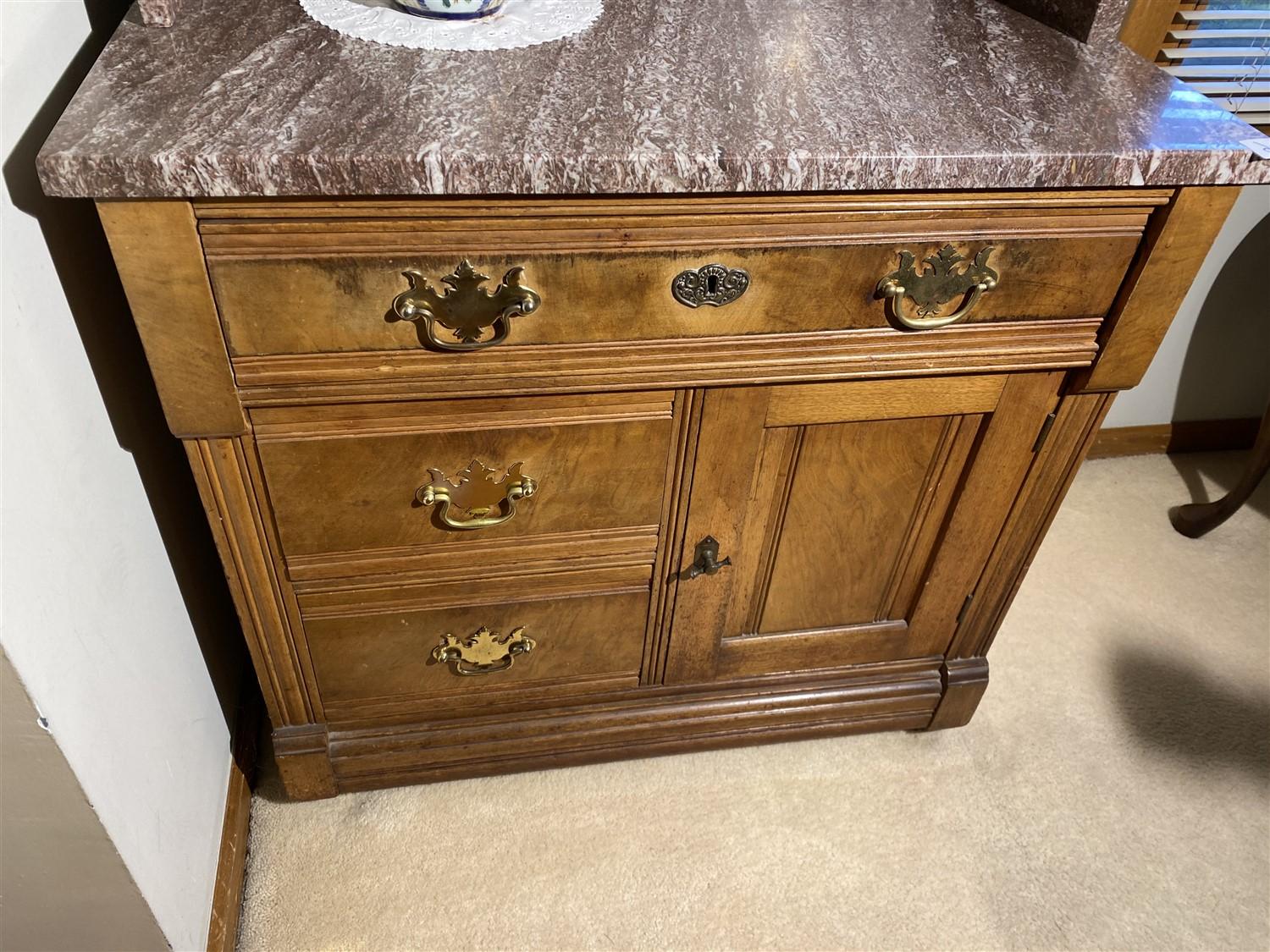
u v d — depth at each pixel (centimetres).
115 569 80
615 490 93
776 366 85
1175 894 112
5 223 65
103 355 82
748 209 75
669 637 108
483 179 68
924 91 82
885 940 106
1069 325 89
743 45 88
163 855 86
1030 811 120
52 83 74
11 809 71
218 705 107
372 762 110
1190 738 129
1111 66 90
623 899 108
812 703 119
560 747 115
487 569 96
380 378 79
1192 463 176
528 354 80
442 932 104
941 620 115
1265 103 132
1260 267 154
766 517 100
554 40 85
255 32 82
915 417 94
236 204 68
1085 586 151
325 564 91
